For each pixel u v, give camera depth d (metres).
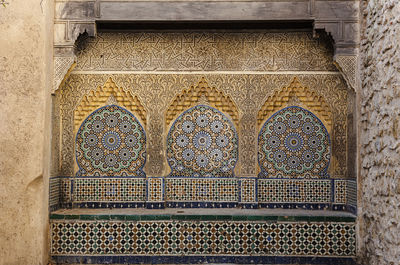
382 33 2.93
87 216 3.39
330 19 3.38
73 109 3.71
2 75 3.18
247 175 3.67
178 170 3.77
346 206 3.62
